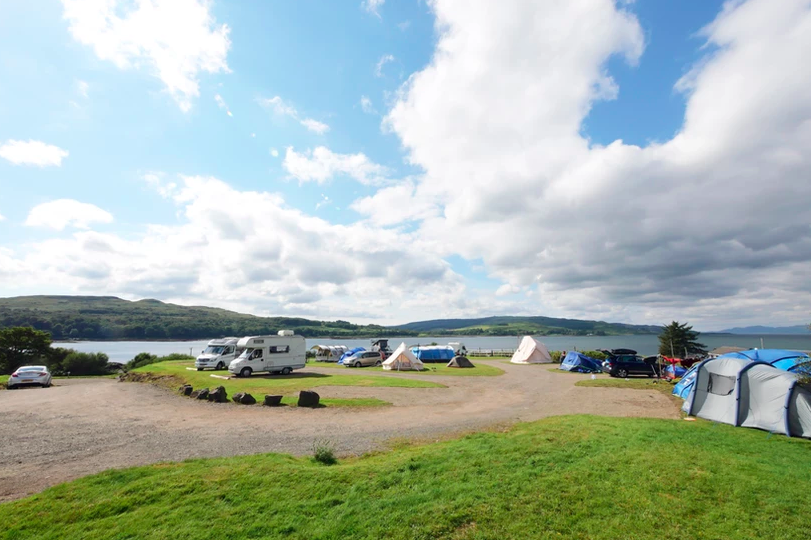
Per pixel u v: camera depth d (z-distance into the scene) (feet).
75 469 27.55
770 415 36.78
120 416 48.62
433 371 114.21
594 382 81.46
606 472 23.08
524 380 87.92
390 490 21.06
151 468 25.49
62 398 66.59
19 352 158.10
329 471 23.75
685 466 24.02
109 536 17.30
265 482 22.18
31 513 19.48
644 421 37.99
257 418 46.44
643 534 16.79
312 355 191.01
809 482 22.07
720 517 18.19
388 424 42.32
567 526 17.42
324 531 17.26
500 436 32.55
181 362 147.43
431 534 16.92
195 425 42.55
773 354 56.08
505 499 19.75
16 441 35.96
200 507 19.52
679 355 176.96
